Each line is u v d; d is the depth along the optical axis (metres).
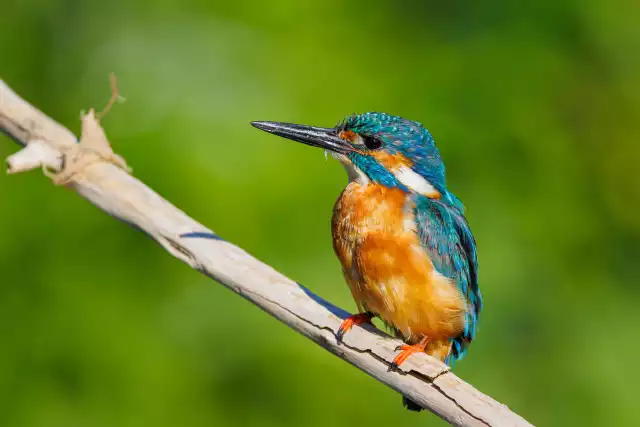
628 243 15.01
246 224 12.56
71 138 8.30
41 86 14.10
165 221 7.85
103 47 13.77
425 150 9.16
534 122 14.34
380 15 14.52
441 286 8.41
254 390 12.77
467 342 9.16
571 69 14.83
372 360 7.33
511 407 13.79
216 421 12.74
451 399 6.98
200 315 12.84
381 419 12.70
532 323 13.94
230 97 13.06
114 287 12.91
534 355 13.98
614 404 13.93
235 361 12.76
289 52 13.59
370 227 8.52
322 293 12.57
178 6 13.77
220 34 13.58
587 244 14.61
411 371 7.15
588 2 14.88
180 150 12.56
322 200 12.82
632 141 15.09
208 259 7.71
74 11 14.16
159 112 12.84
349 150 9.08
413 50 14.61
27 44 14.24
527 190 14.19
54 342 12.74
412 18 14.94
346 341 7.43
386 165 8.95
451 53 14.70
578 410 13.91
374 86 13.89
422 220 8.47
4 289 12.97
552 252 14.23
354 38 14.13
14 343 12.81
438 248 8.48
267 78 13.33
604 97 15.09
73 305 12.81
